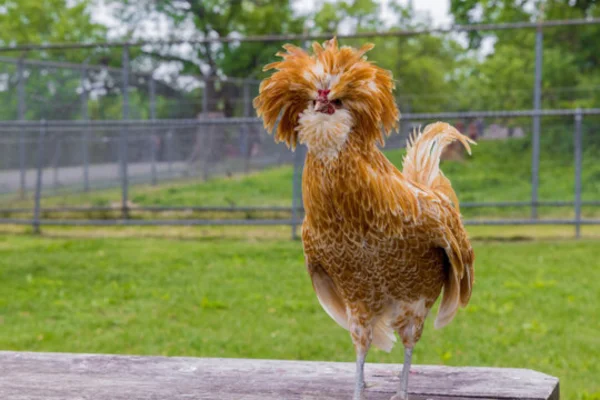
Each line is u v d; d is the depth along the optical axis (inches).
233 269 383.2
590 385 214.1
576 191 452.1
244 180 572.1
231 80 711.1
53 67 673.0
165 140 644.1
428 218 108.0
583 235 484.1
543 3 767.7
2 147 583.5
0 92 676.1
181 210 521.0
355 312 117.3
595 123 524.1
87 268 387.5
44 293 333.1
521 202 468.4
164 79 729.6
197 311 303.0
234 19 1224.8
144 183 644.7
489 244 456.8
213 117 751.1
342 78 103.0
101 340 262.4
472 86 943.0
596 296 317.7
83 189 608.4
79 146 610.2
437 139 126.0
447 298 122.7
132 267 390.3
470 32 639.8
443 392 127.4
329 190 104.5
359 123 105.3
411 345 118.5
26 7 1312.7
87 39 1338.6
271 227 538.6
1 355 148.8
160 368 141.7
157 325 283.4
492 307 297.9
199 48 1048.2
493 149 511.8
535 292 326.0
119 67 1031.0
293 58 106.8
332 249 109.5
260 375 137.6
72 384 133.8
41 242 482.9
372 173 104.7
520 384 129.8
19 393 130.0
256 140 663.8
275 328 277.3
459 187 506.9
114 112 713.0
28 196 592.4
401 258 108.9
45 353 150.3
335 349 250.2
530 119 601.6
